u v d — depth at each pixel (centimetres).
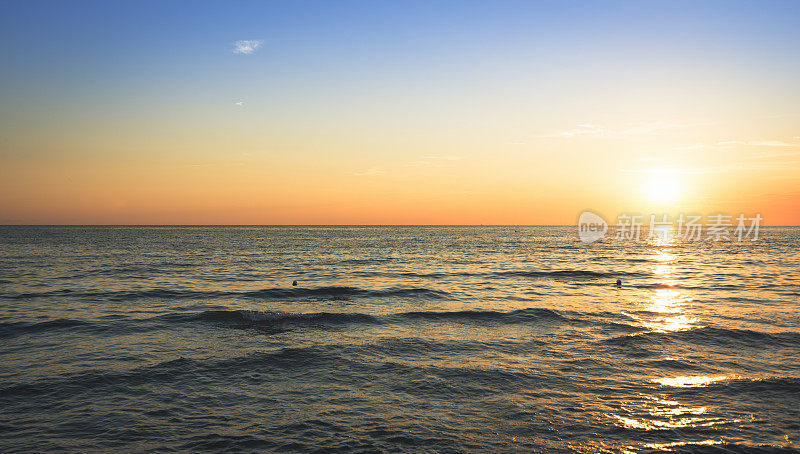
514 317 1980
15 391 1094
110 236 13325
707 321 1878
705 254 6456
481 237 13812
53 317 1970
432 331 1736
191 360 1343
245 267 4422
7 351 1440
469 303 2392
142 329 1756
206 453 807
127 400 1047
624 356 1387
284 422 931
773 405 1009
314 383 1160
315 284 3192
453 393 1090
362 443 841
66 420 941
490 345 1521
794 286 3042
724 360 1343
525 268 4419
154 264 4656
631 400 1042
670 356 1385
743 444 836
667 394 1077
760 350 1447
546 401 1041
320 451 813
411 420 941
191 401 1044
